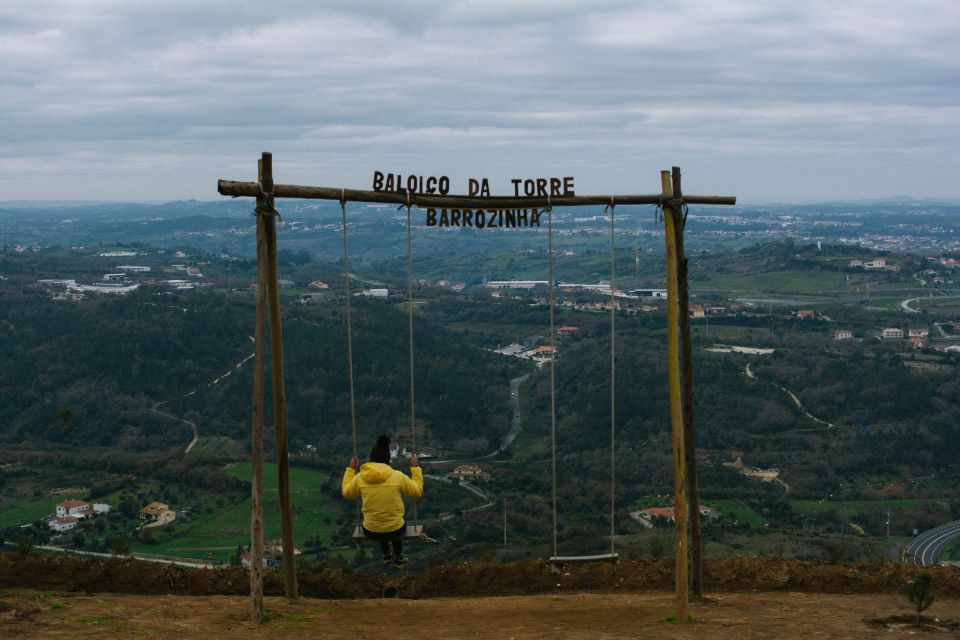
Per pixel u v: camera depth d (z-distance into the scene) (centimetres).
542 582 1083
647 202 948
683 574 855
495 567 1094
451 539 3847
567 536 3641
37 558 1011
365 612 895
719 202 946
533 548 3159
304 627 809
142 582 998
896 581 1051
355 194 920
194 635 747
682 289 1004
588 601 976
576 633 794
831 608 927
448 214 959
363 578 1090
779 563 1100
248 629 785
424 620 859
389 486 929
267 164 877
